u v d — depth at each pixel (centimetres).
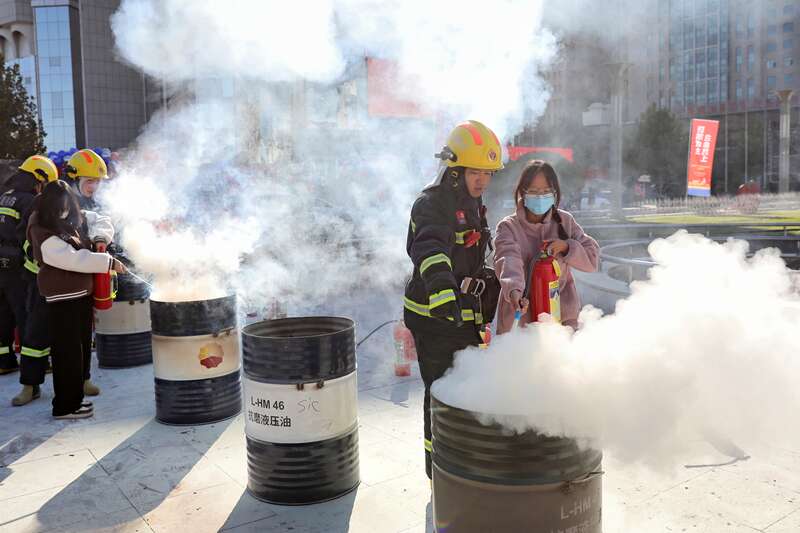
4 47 6166
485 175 327
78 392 489
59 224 468
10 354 631
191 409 471
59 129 5962
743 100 4012
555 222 353
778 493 336
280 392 341
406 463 399
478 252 335
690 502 330
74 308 480
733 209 3575
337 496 355
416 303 340
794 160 4716
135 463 408
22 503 358
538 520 219
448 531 234
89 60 5362
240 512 342
